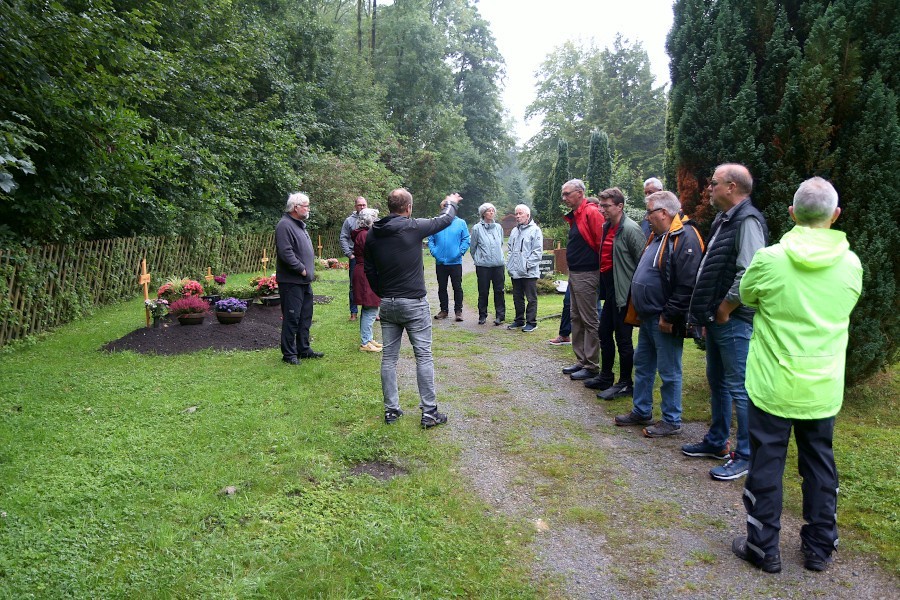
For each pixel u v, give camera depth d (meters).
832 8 4.16
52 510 3.10
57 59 7.42
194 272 14.09
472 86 46.72
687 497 3.41
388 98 37.84
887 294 4.21
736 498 3.39
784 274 2.63
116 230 12.27
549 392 5.45
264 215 20.03
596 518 3.18
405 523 3.04
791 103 4.25
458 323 8.99
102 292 10.26
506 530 3.05
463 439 4.29
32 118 7.27
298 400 5.00
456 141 39.31
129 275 11.20
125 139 8.08
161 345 6.91
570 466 3.84
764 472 2.70
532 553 2.86
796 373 2.61
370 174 24.80
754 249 3.30
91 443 3.99
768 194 4.44
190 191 13.55
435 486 3.49
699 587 2.60
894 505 3.19
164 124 12.39
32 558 2.69
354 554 2.76
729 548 2.90
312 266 6.41
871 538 2.92
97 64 8.18
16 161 5.66
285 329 6.19
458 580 2.61
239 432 4.27
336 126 26.80
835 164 4.18
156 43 11.81
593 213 5.50
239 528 3.01
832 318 2.63
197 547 2.79
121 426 4.33
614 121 45.66
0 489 3.30
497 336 7.96
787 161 4.34
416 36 38.16
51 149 7.95
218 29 14.88
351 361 6.34
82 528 2.95
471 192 47.66
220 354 6.63
